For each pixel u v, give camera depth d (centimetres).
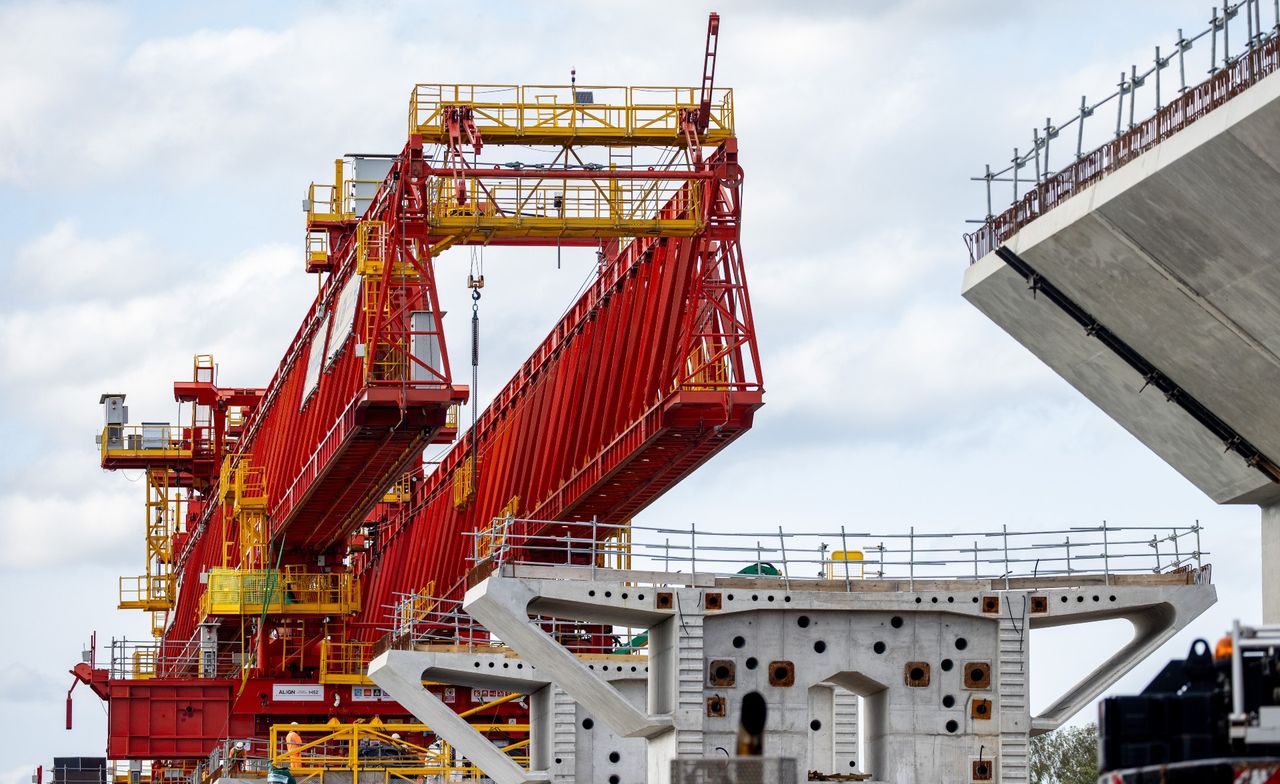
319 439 8831
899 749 5612
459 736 6850
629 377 7881
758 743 2786
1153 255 5119
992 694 5641
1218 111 4541
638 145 7500
